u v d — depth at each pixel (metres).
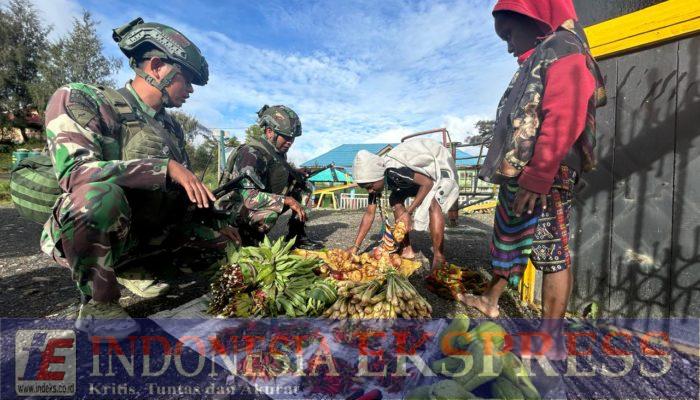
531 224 1.67
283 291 2.09
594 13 2.19
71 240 1.66
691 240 1.78
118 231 1.75
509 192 1.75
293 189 3.98
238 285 1.96
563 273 1.63
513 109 1.64
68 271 3.07
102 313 1.73
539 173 1.52
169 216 2.20
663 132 1.87
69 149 1.73
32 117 32.00
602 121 2.10
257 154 3.29
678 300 1.82
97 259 1.70
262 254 2.25
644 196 1.94
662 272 1.88
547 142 1.49
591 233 2.17
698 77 1.75
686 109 1.79
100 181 1.72
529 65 1.62
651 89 1.91
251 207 3.16
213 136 8.85
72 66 30.12
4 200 10.16
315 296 2.03
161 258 2.42
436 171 3.02
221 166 8.93
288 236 4.16
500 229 1.83
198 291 2.55
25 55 30.53
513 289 2.53
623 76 2.01
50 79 29.72
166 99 2.22
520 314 2.14
